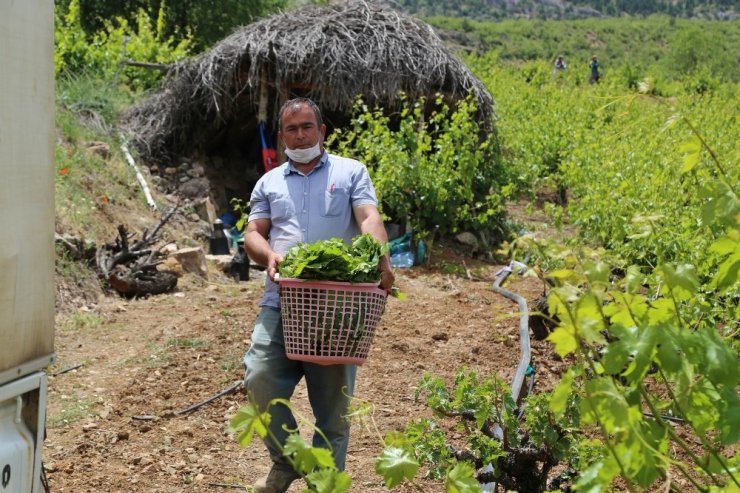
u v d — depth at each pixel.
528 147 19.12
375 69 13.30
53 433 6.12
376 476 5.36
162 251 11.10
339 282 3.90
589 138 18.38
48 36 3.08
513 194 14.25
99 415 6.45
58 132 13.13
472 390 4.30
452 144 12.93
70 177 11.89
